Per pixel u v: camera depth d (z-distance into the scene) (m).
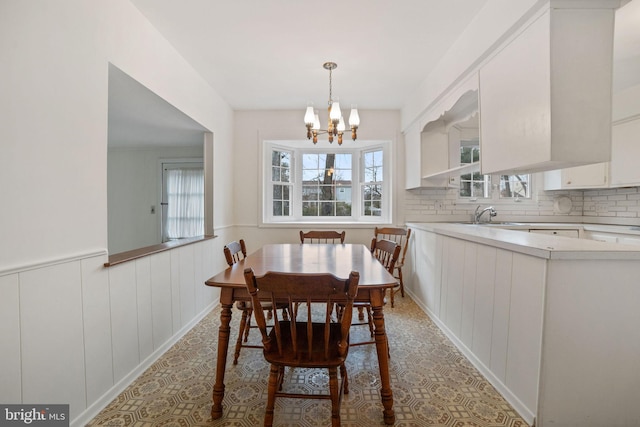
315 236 3.19
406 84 3.02
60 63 1.33
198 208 4.58
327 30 2.10
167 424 1.45
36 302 1.23
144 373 1.90
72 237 1.40
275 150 4.06
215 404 1.49
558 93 1.40
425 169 3.25
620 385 1.37
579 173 3.37
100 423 1.45
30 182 1.21
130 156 4.68
